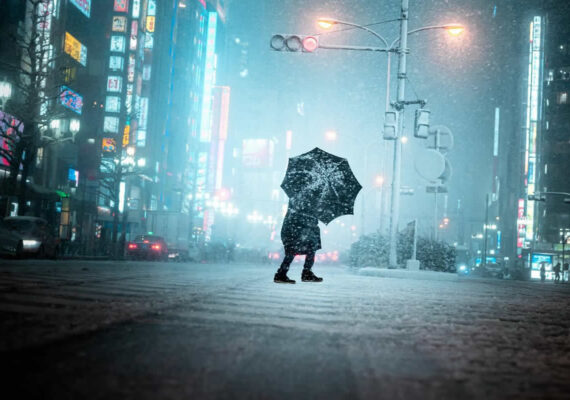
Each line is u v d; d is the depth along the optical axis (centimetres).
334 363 333
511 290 1410
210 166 9238
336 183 1080
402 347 404
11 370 264
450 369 331
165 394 241
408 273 1941
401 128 2116
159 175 7450
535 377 322
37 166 3962
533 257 6247
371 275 1973
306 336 433
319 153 1088
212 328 443
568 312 794
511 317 666
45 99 2752
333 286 1111
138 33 5650
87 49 4966
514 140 8506
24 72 2752
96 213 4634
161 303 590
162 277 1116
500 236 8919
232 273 1540
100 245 3872
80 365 286
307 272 1184
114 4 5462
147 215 5588
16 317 428
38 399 221
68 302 548
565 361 382
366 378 297
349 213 1104
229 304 632
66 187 4328
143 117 6475
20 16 3597
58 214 3922
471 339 461
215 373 289
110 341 359
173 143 8188
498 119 10462
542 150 7250
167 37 7700
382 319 574
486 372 328
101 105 5303
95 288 738
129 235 5228
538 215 7138
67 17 4584
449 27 2077
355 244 2934
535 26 7469
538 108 7338
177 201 8225
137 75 5741
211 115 9300
